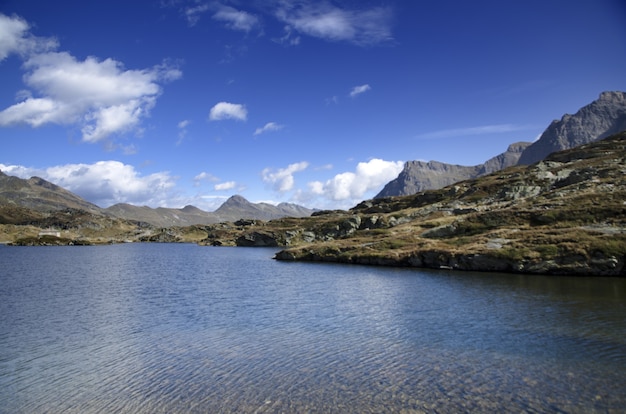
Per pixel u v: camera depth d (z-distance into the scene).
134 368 24.84
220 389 21.50
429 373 22.88
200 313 40.19
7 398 20.98
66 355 27.47
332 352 27.05
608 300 40.16
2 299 49.59
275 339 30.36
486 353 25.78
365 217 179.38
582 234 65.19
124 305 45.06
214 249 193.88
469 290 48.47
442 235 91.69
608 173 112.38
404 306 40.84
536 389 20.31
